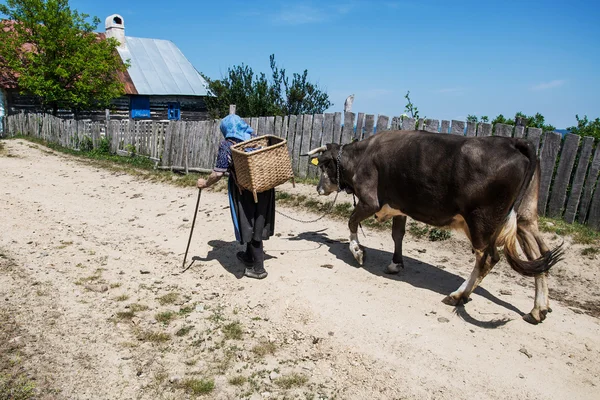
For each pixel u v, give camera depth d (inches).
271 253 278.7
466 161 192.2
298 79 669.3
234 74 694.5
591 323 197.2
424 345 178.7
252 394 153.2
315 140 429.1
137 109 1125.7
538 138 306.7
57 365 165.5
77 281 237.0
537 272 179.6
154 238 313.1
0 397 146.2
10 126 1024.9
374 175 236.1
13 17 962.1
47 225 339.0
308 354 176.6
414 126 360.8
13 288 226.2
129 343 181.5
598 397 151.5
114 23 1229.1
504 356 172.1
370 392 154.8
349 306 209.5
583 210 294.8
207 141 515.8
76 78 979.9
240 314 207.5
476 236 194.5
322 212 362.3
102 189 475.5
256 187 216.2
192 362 170.2
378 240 303.0
